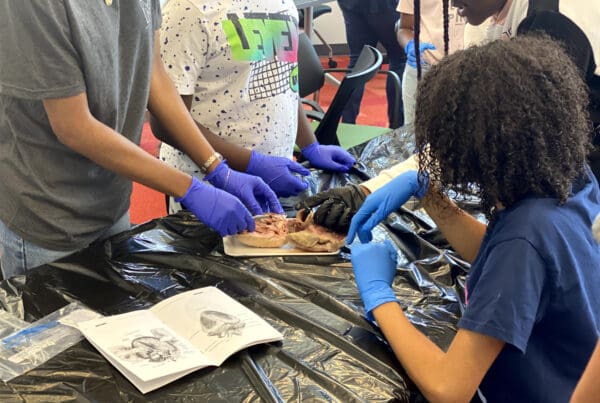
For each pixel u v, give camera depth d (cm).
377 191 120
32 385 82
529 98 76
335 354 91
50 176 120
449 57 84
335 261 118
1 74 104
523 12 128
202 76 155
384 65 506
